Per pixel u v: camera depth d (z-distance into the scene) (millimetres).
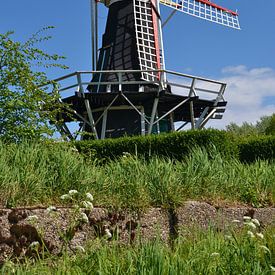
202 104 21828
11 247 4461
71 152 6332
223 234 5723
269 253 4344
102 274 3557
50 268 4191
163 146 11422
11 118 7980
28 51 8578
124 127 21453
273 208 6629
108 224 5125
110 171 6109
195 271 3848
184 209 5746
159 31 23844
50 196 5145
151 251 3818
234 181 6766
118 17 23562
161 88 20078
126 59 22672
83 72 19484
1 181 4875
